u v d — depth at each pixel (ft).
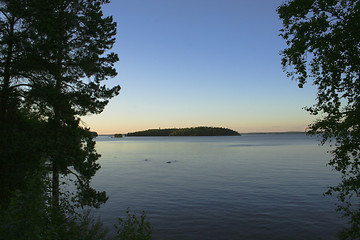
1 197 33.30
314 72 26.40
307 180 113.70
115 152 330.34
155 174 140.46
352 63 23.84
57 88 43.50
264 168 160.15
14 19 41.29
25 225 15.92
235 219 61.67
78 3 46.29
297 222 58.49
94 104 45.96
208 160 217.97
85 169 42.16
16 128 38.60
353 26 22.45
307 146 426.92
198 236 51.57
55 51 39.37
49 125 40.47
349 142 25.99
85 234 22.95
